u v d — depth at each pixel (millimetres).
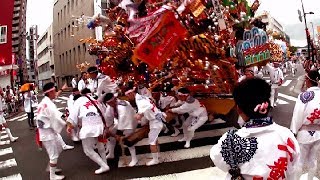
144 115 6602
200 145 7902
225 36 7949
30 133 12109
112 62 10016
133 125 6957
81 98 6406
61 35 48562
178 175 5930
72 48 42188
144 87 8047
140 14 8711
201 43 7773
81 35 36781
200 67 8078
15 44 44250
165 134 9477
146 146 8352
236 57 8133
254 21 8836
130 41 9047
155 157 6730
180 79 8680
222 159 2314
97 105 6434
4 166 7633
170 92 9109
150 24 7480
